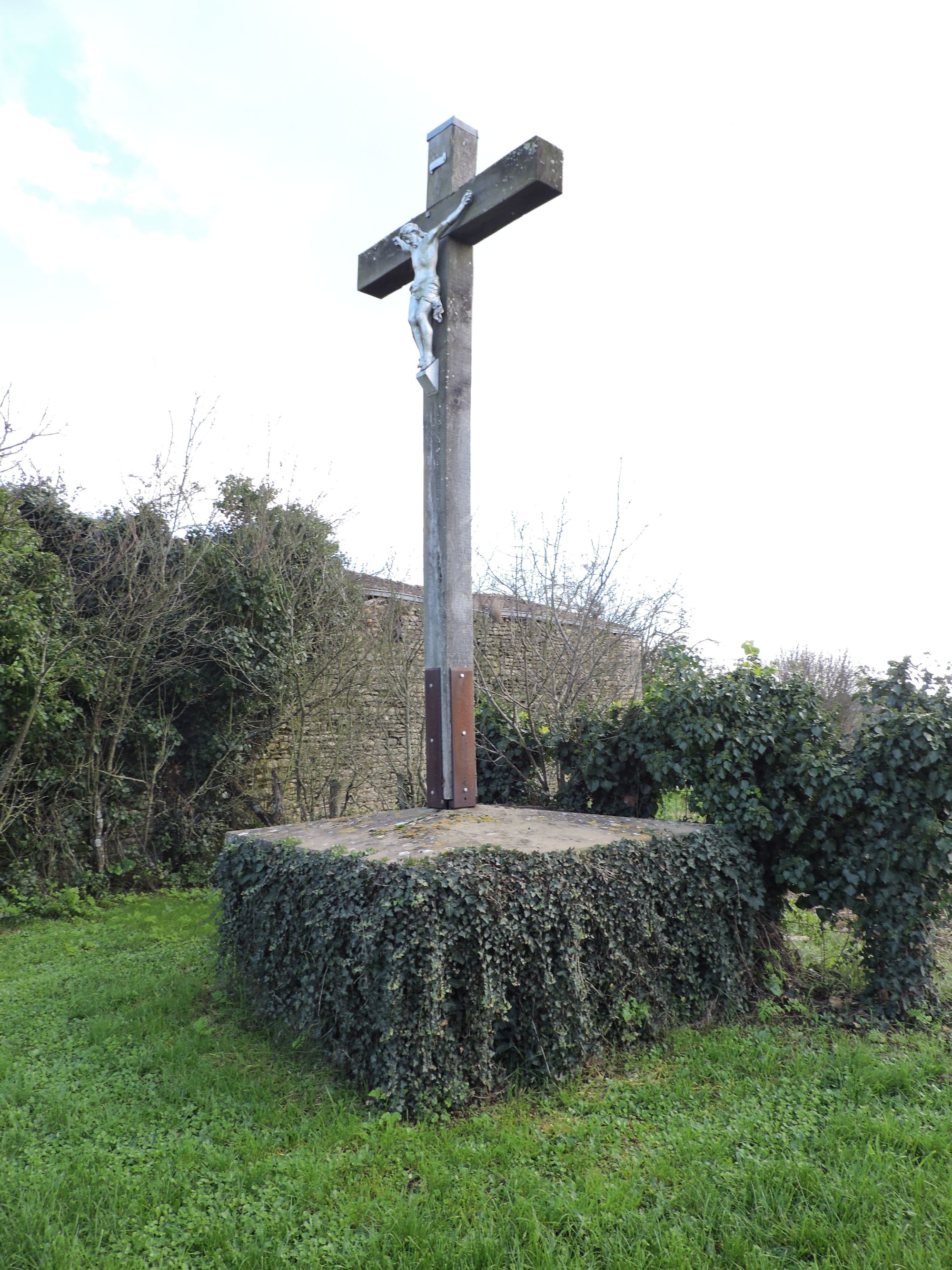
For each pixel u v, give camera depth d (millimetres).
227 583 10289
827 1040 4391
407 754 10070
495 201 5051
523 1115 3518
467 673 5496
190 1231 2719
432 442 5449
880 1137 3264
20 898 8117
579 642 7777
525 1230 2660
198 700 10250
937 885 4738
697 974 4664
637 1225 2674
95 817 9188
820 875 5168
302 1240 2656
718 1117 3494
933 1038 4398
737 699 5371
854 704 5332
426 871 3715
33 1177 3020
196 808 10320
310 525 11180
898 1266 2480
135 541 9445
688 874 4637
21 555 8297
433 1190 2898
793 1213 2779
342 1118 3459
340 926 3975
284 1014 4496
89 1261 2559
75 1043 4422
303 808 10148
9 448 7473
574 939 3967
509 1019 3820
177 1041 4344
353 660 10734
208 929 7043
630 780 6074
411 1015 3549
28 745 8547
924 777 4750
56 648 8539
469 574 5512
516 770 6652
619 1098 3686
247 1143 3273
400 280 6031
